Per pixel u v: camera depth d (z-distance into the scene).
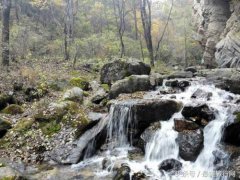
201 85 13.44
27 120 9.61
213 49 29.53
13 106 10.57
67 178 7.24
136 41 34.00
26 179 6.89
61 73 16.30
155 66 24.69
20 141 8.87
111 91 11.72
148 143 8.59
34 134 9.09
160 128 8.86
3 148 8.64
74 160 8.14
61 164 8.03
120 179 6.93
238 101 10.34
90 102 11.42
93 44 25.98
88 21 35.59
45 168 7.78
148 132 8.89
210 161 7.37
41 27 31.05
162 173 7.18
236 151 7.38
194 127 8.36
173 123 9.03
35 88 12.21
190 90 12.58
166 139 8.34
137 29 35.66
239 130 7.80
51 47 24.31
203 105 8.95
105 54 25.58
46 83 13.14
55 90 13.02
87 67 19.73
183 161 7.67
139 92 11.97
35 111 10.29
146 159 8.16
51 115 9.61
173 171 7.23
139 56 29.69
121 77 13.84
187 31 36.91
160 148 8.26
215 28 30.03
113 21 39.06
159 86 13.32
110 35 30.72
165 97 11.16
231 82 12.62
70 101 10.40
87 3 39.47
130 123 9.40
